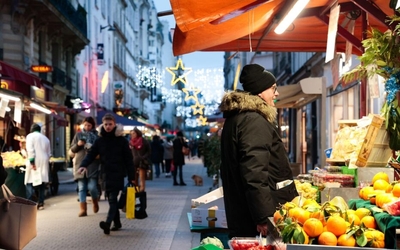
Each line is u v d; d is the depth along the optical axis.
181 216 14.04
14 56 27.33
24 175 15.89
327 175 5.96
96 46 48.91
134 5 79.56
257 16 7.89
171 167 30.41
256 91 5.25
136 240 10.60
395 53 5.35
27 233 8.04
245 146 4.77
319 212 3.93
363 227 3.83
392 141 5.72
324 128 10.53
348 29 8.80
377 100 12.29
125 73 67.81
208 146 20.53
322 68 24.67
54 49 35.78
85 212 13.97
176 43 8.67
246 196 4.71
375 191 4.59
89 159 11.27
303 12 8.70
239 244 4.48
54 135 34.50
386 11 7.22
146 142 19.09
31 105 16.92
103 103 53.00
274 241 4.11
